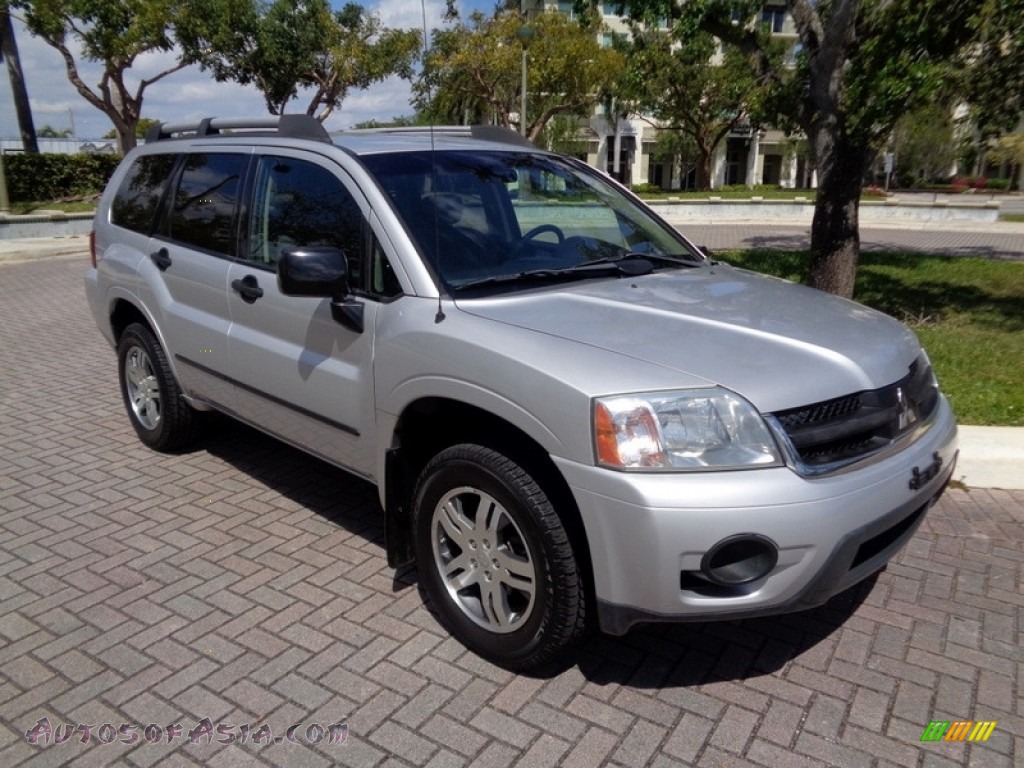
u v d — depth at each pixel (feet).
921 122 32.12
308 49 106.52
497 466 9.75
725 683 10.29
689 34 28.12
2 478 16.66
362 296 11.60
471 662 10.68
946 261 47.62
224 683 10.24
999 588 12.54
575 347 9.54
